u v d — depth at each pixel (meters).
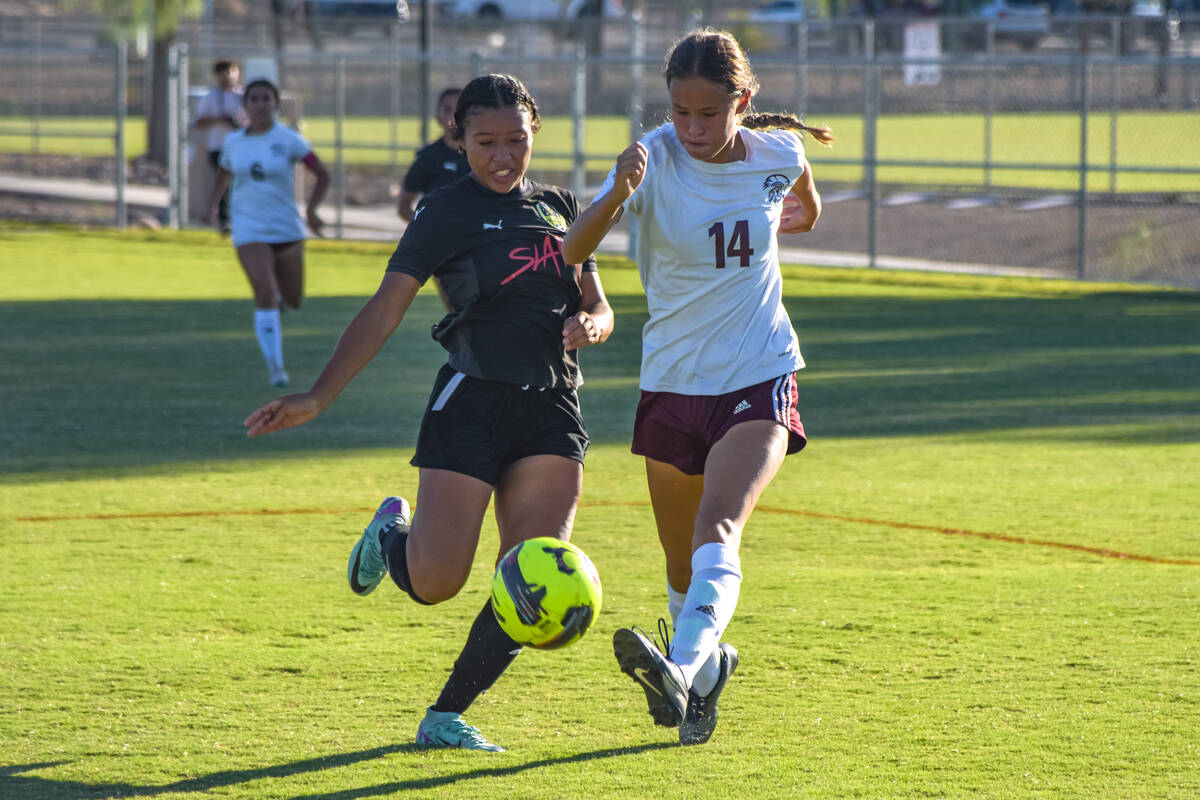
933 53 57.28
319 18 100.50
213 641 12.61
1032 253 48.94
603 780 9.59
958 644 12.52
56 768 9.76
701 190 10.38
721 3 121.94
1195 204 51.62
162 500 18.17
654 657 8.51
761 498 18.53
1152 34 100.38
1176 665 11.91
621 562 15.43
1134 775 9.62
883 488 19.05
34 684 11.44
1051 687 11.40
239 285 41.56
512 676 11.87
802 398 25.91
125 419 23.45
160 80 71.44
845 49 98.31
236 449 21.39
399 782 9.55
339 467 20.28
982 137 76.62
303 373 28.03
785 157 10.56
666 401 10.70
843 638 12.70
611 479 19.78
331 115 88.25
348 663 12.05
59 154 74.56
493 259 10.36
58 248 49.19
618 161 9.77
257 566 15.13
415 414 24.61
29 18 104.62
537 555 9.41
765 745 10.23
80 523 16.95
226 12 121.06
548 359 10.59
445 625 13.18
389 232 54.06
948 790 9.38
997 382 27.45
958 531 16.77
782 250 51.06
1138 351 31.27
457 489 10.27
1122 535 16.52
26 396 25.38
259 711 10.91
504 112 10.34
